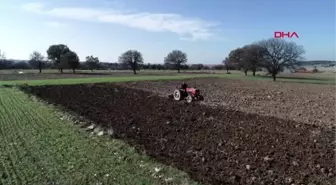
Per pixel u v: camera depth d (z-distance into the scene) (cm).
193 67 14450
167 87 3959
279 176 905
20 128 1484
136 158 1041
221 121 1639
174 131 1408
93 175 910
